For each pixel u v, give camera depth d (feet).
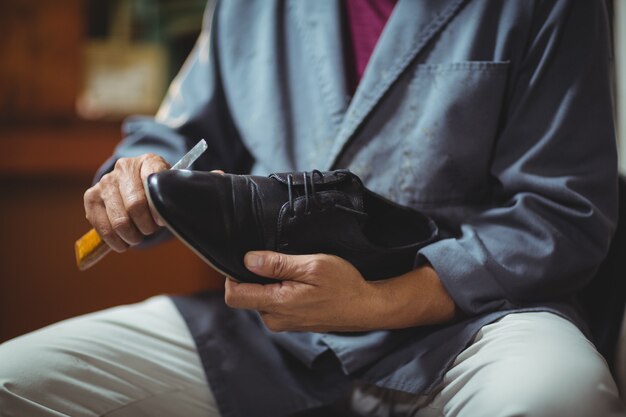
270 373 2.75
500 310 2.47
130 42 5.98
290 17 3.12
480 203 2.81
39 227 5.74
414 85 2.74
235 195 2.15
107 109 5.91
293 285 2.19
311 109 2.97
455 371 2.32
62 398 2.48
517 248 2.50
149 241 3.03
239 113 3.15
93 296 5.85
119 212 2.28
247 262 2.14
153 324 2.86
